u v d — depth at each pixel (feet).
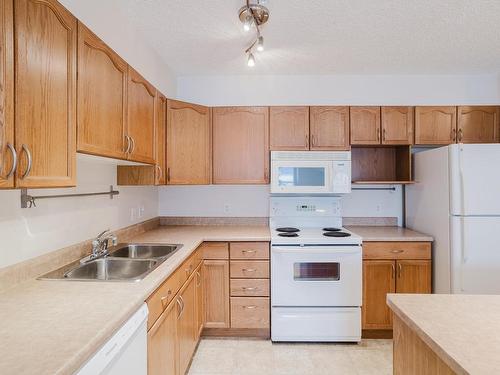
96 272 5.69
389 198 10.27
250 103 10.25
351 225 10.27
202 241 7.95
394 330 3.80
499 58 8.79
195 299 7.17
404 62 9.06
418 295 3.92
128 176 7.30
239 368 6.97
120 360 3.35
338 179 8.97
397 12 6.43
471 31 7.22
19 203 4.38
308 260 7.97
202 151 8.91
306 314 8.02
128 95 5.54
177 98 10.26
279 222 9.99
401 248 8.29
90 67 4.31
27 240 4.52
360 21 6.77
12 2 3.01
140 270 5.77
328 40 7.66
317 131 9.21
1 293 3.97
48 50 3.49
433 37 7.50
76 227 5.71
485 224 7.50
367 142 9.20
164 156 7.95
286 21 6.77
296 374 6.75
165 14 6.52
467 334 2.84
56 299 3.77
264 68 9.57
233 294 8.23
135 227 8.16
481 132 9.22
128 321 3.55
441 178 8.00
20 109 3.10
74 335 2.89
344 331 7.98
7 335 2.89
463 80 10.12
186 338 6.32
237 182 9.23
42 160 3.40
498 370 2.27
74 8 4.94
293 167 8.99
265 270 8.20
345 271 7.95
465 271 7.50
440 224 8.03
